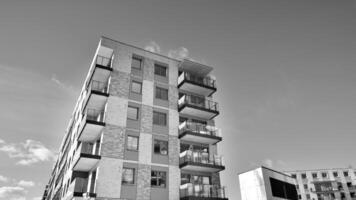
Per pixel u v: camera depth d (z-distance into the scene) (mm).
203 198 20781
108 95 22328
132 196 19438
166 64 27547
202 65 28344
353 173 76125
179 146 23859
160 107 24688
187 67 28562
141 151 21531
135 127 22312
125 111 22531
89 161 19938
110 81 23172
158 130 23406
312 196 75938
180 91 27438
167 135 23656
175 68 27984
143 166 21016
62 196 27375
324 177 77938
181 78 27156
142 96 24156
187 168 22969
